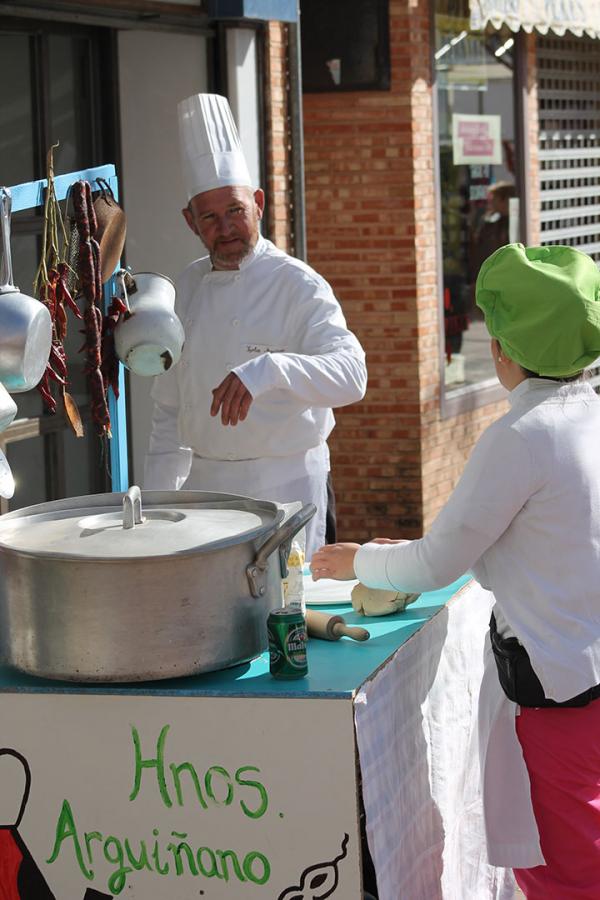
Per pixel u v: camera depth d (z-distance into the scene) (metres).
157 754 3.06
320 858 3.00
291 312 4.95
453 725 3.79
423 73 9.12
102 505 3.61
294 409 4.93
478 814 4.02
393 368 9.22
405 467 9.27
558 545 3.23
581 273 3.31
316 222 9.24
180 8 6.54
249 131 6.92
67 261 4.08
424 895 3.48
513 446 3.23
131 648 2.99
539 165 11.17
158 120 6.82
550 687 3.21
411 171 9.04
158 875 3.10
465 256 10.04
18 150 6.30
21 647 3.08
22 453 6.27
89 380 4.09
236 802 3.04
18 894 3.18
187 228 6.83
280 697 2.98
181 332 4.23
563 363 3.27
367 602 3.65
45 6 5.77
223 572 3.04
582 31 10.30
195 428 5.10
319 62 9.07
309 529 5.11
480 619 4.11
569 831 3.28
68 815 3.13
